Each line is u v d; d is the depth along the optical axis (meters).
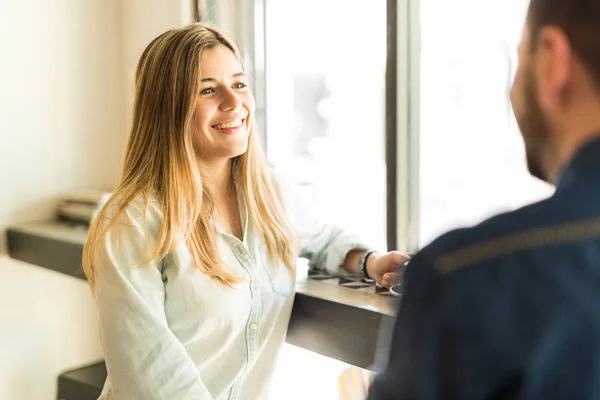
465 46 1.73
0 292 2.42
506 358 0.48
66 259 2.09
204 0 2.34
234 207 1.49
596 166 0.52
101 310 1.30
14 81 2.38
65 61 2.49
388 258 1.52
